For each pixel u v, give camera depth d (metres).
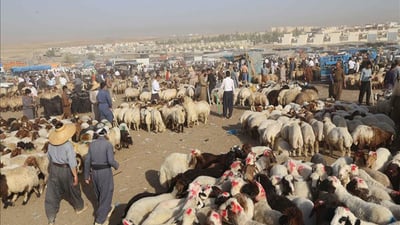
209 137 14.50
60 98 22.38
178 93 24.56
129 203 7.62
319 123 11.20
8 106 26.64
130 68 52.41
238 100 21.23
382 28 140.12
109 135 12.64
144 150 13.29
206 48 171.12
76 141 13.43
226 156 9.13
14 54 164.00
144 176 10.69
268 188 7.39
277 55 63.94
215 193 7.07
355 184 7.07
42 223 8.37
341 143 10.54
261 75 29.17
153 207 7.14
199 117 17.34
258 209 6.63
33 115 19.83
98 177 7.61
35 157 10.09
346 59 35.72
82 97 22.88
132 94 27.83
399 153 9.04
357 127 10.80
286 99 18.34
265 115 14.20
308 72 30.22
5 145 12.61
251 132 13.62
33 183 9.35
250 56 34.22
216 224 6.01
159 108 16.66
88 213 8.57
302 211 6.50
